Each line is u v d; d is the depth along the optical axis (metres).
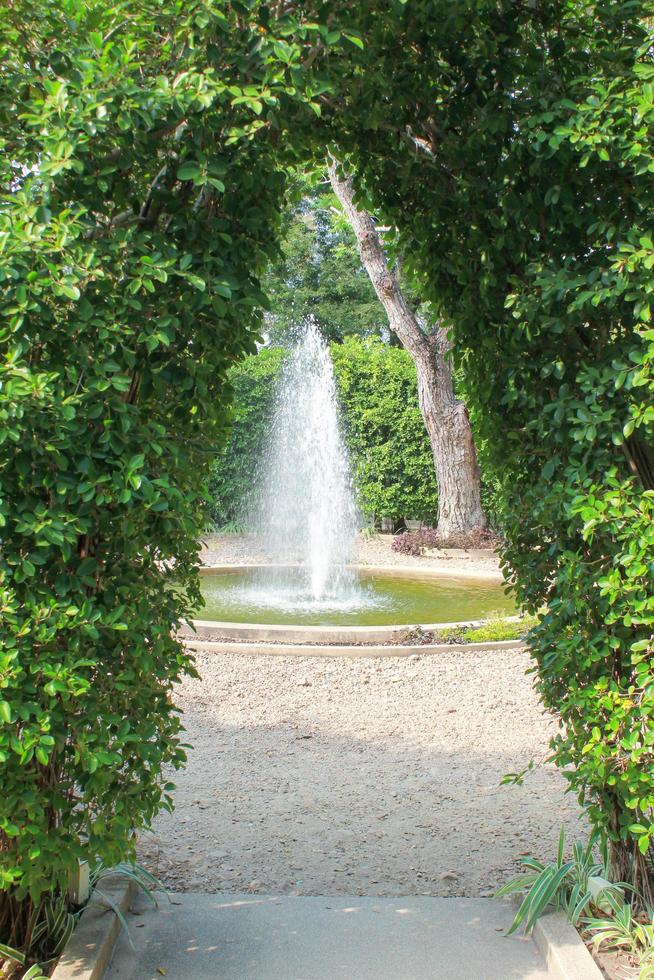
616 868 3.08
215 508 17.06
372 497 16.92
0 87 2.48
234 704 6.28
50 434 2.34
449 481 15.34
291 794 4.65
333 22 2.56
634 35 2.81
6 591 2.30
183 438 2.81
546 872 3.16
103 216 2.56
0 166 2.46
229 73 2.48
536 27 2.93
